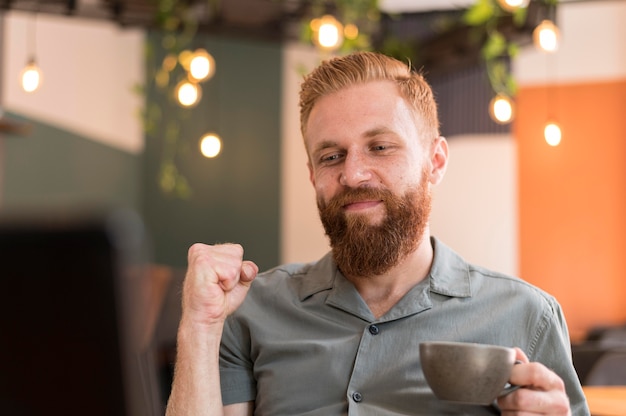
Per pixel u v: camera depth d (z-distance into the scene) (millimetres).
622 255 6703
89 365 395
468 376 963
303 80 1490
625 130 6762
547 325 1365
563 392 1045
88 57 6535
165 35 7430
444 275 1407
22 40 5613
